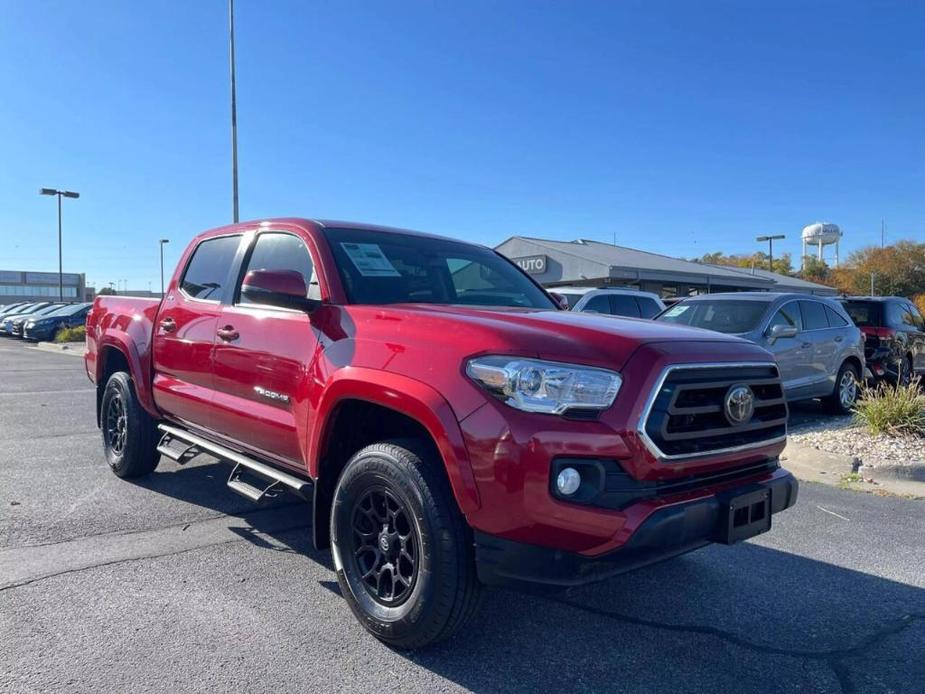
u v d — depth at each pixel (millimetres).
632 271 31328
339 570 3453
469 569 3000
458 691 2932
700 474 3111
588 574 2771
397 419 3498
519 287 4867
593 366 2855
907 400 7996
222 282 4840
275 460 4152
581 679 3055
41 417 9594
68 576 4004
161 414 5547
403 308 3553
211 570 4152
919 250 63656
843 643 3434
